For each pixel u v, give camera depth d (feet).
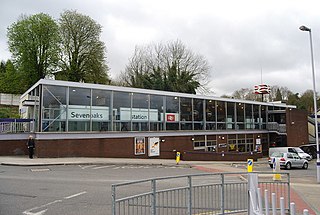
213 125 124.36
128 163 78.89
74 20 161.38
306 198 39.68
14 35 153.69
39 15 156.87
